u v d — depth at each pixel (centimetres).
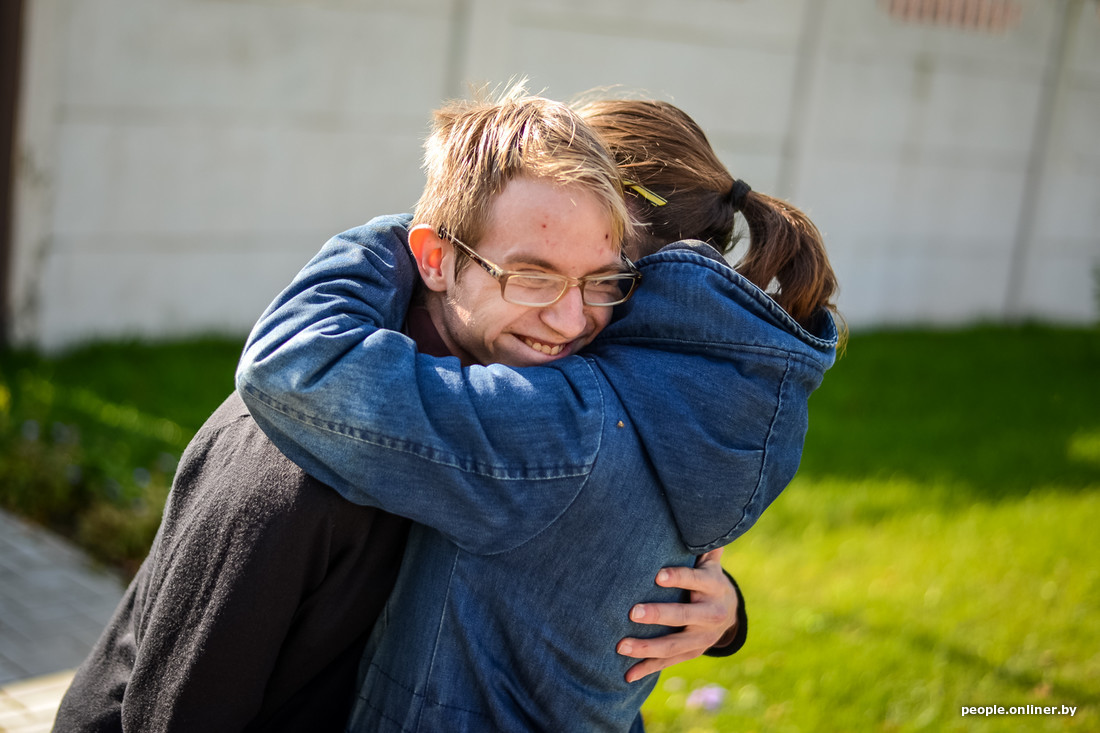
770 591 428
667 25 835
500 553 129
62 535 425
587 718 136
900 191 1019
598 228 131
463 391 125
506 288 131
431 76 738
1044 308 1176
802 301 155
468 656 130
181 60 639
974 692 368
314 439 123
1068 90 1105
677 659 143
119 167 634
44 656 337
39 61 587
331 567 131
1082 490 592
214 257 682
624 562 131
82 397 531
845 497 532
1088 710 363
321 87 696
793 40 909
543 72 786
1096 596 454
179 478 140
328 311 127
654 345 136
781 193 945
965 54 1015
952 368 862
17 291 608
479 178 131
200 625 127
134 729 132
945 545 493
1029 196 1123
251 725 138
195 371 601
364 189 731
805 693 352
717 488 129
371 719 136
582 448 126
